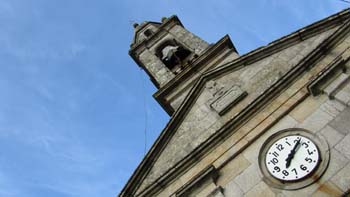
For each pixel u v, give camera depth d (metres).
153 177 13.06
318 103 11.45
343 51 12.23
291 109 11.88
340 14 13.34
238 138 12.18
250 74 14.28
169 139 13.96
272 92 12.60
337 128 10.61
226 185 11.24
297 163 10.68
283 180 10.52
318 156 10.44
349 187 9.41
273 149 11.32
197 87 15.12
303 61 12.70
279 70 13.52
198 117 14.05
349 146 10.09
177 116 14.43
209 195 11.17
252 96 13.35
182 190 11.70
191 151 12.59
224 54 16.97
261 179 10.85
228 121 12.63
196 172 12.12
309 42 13.63
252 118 12.45
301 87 12.21
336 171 9.91
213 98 14.31
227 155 11.95
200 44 18.83
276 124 11.83
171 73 18.23
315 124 11.08
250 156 11.53
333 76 11.60
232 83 14.46
